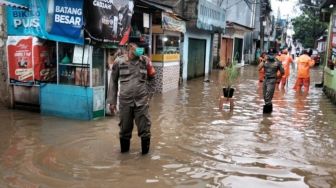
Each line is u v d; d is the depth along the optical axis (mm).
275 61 10578
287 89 16922
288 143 7594
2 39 9438
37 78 9016
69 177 5395
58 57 8922
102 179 5371
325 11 17359
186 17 17938
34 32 8906
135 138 7504
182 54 18266
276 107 11867
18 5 8266
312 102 13250
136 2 11492
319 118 10320
